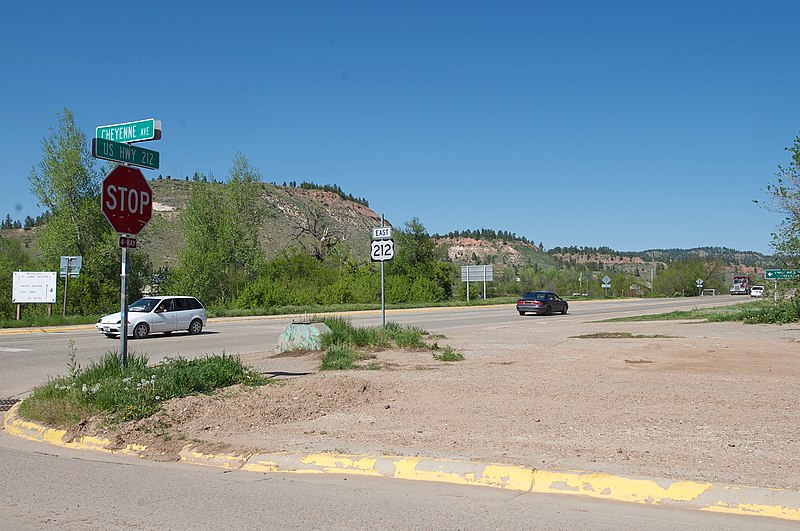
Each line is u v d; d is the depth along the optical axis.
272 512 5.90
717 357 15.63
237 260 56.31
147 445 8.20
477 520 5.61
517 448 7.46
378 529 5.43
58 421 9.26
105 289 44.75
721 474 6.32
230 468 7.48
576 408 9.59
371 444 7.84
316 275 61.50
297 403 10.00
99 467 7.56
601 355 16.42
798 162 25.03
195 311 28.06
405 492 6.44
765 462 6.72
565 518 5.63
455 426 8.63
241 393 10.55
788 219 25.97
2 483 6.92
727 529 5.35
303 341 17.80
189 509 6.02
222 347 22.14
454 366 14.52
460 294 70.81
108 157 10.47
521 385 11.70
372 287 56.47
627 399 10.20
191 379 10.68
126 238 11.04
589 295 90.69
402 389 11.41
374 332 19.38
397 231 67.38
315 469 7.23
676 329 25.20
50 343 24.06
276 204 139.25
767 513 5.63
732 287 101.94
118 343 23.72
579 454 7.14
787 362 14.54
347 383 11.33
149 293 52.12
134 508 6.07
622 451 7.21
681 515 5.69
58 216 46.16
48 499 6.36
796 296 26.64
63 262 36.75
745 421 8.57
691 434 7.93
